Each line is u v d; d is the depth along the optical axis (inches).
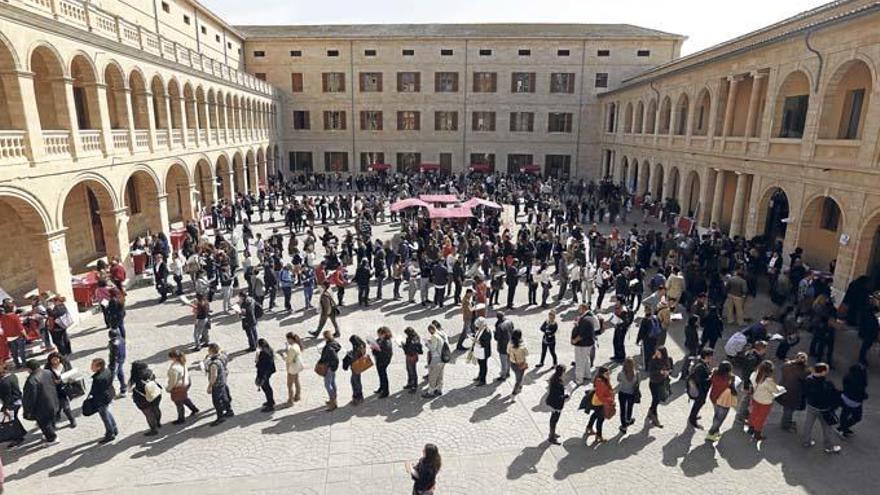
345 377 490.3
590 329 462.9
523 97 1889.8
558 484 345.1
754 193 876.6
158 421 402.0
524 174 1800.0
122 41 787.4
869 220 623.5
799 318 590.2
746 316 636.7
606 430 406.9
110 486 342.0
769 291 709.3
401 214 1214.3
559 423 415.5
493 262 718.5
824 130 716.7
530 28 1930.4
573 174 1934.1
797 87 818.8
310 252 767.1
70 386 406.3
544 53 1852.9
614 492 338.0
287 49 1895.9
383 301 700.7
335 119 1947.6
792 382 393.4
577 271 677.3
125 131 792.3
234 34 1779.0
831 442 375.6
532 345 558.3
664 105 1320.1
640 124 1533.0
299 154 1983.3
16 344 502.6
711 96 1042.1
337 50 1891.0
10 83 546.9
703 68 1072.2
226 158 1346.0
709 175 1050.7
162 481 346.9
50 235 597.0
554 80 1872.5
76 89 840.9
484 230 908.6
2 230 690.2
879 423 416.8
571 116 1893.5
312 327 606.9
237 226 1172.5
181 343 561.6
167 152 945.5
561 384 374.9
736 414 426.3
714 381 384.2
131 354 534.0
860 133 693.9
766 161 836.0
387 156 1971.0
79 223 877.8
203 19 1530.5
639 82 1430.9
